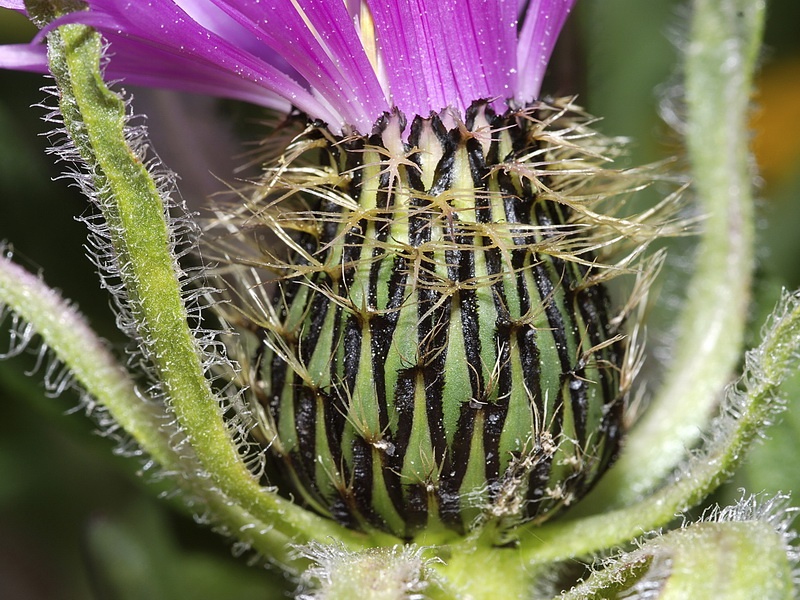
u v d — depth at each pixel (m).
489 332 0.08
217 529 0.09
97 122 0.08
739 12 0.10
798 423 0.09
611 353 0.08
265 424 0.08
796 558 0.08
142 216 0.08
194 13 0.09
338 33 0.08
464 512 0.08
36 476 0.12
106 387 0.09
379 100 0.08
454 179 0.08
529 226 0.08
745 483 0.09
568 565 0.09
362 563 0.08
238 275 0.08
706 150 0.10
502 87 0.08
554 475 0.08
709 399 0.09
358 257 0.08
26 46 0.08
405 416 0.08
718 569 0.08
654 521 0.09
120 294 0.08
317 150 0.09
